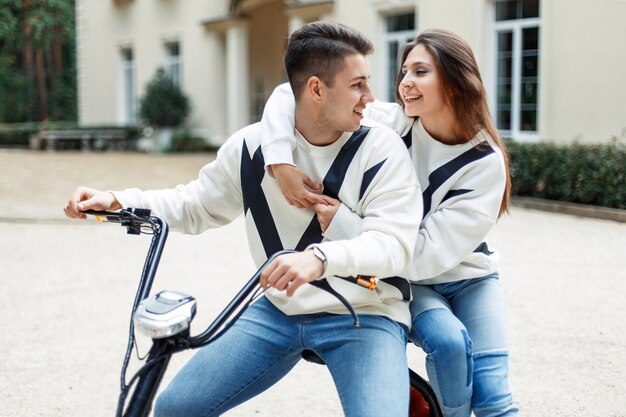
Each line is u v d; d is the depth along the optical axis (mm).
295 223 2068
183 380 2018
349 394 1896
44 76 29594
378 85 14281
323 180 2029
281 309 2059
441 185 2215
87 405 3461
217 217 2264
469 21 12250
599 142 10180
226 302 5250
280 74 21156
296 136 2047
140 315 1641
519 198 10031
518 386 3605
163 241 1922
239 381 2039
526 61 11688
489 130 2242
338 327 1993
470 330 2285
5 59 25000
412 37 13711
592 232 7879
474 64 2188
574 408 3338
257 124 2182
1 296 5488
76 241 7727
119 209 2135
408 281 2113
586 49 10539
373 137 2029
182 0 20141
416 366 3945
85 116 24422
